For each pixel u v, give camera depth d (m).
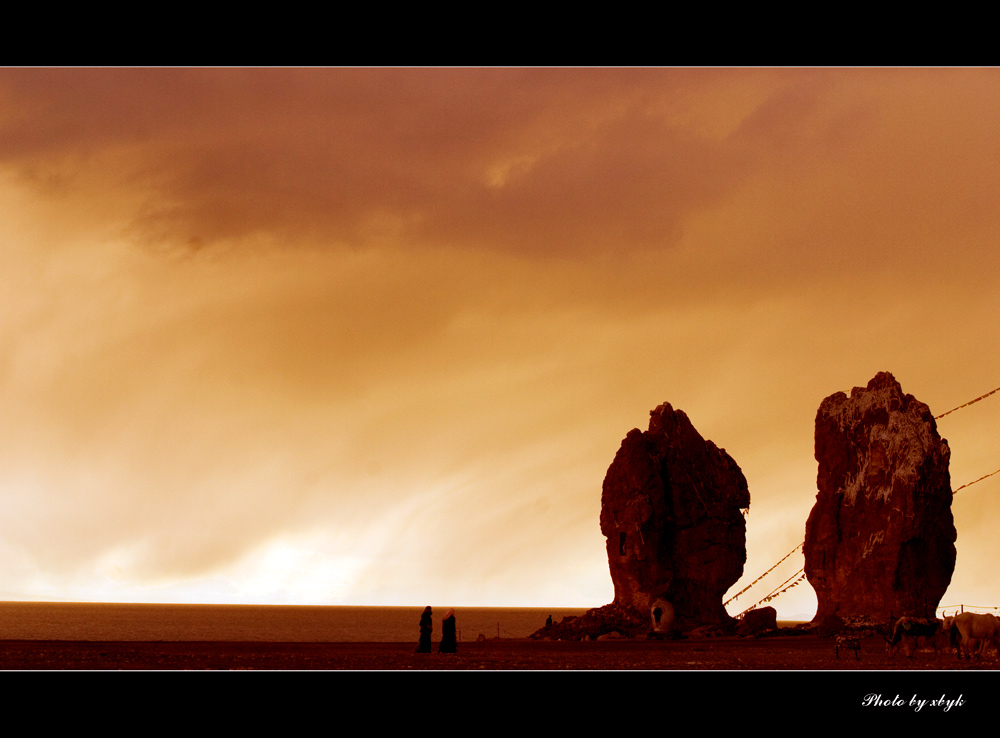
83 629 193.50
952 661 40.84
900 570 69.88
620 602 78.00
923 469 70.88
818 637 66.56
